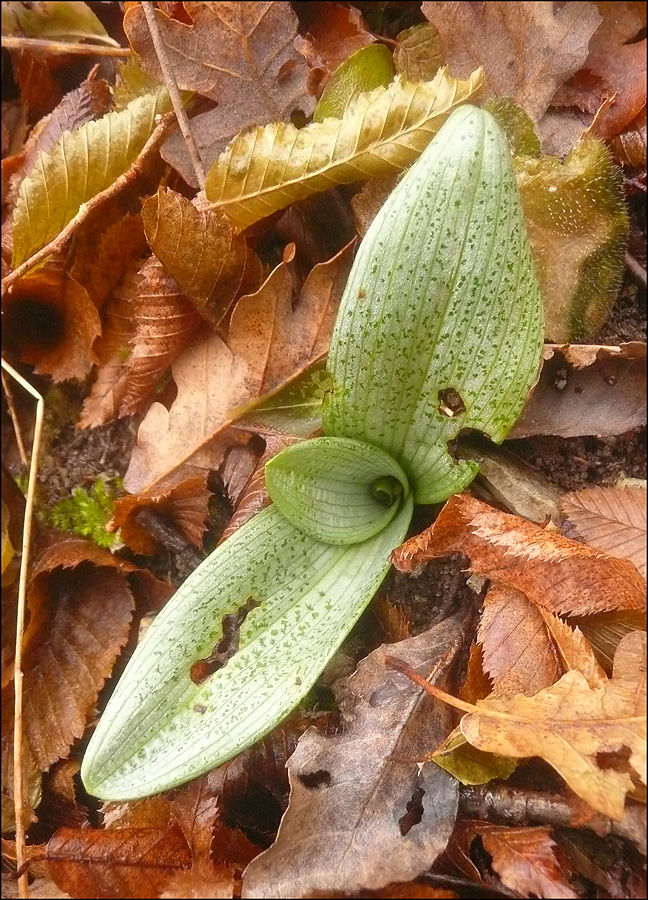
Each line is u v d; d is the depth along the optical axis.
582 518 0.18
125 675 0.17
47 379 0.23
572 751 0.15
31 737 0.20
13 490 0.23
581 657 0.17
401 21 0.22
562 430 0.19
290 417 0.20
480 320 0.17
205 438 0.21
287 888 0.16
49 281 0.22
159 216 0.19
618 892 0.16
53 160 0.21
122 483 0.22
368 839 0.16
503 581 0.17
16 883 0.18
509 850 0.16
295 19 0.21
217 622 0.18
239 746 0.17
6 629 0.22
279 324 0.20
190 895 0.16
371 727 0.18
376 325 0.17
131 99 0.22
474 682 0.17
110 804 0.19
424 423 0.18
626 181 0.20
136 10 0.21
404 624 0.19
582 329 0.19
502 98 0.19
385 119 0.19
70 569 0.21
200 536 0.21
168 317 0.20
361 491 0.19
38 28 0.24
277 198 0.20
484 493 0.19
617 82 0.20
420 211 0.16
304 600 0.18
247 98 0.21
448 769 0.16
